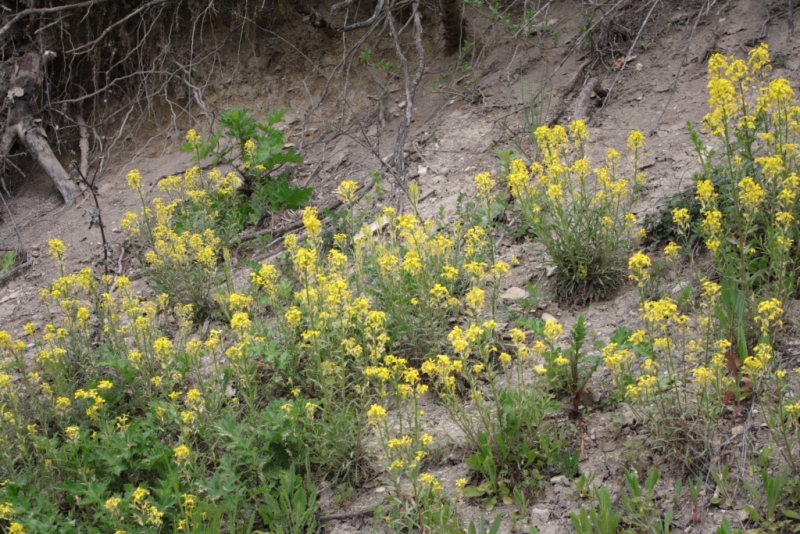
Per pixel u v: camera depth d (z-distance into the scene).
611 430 3.91
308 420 4.09
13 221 8.09
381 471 4.09
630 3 7.78
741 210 4.50
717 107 4.33
